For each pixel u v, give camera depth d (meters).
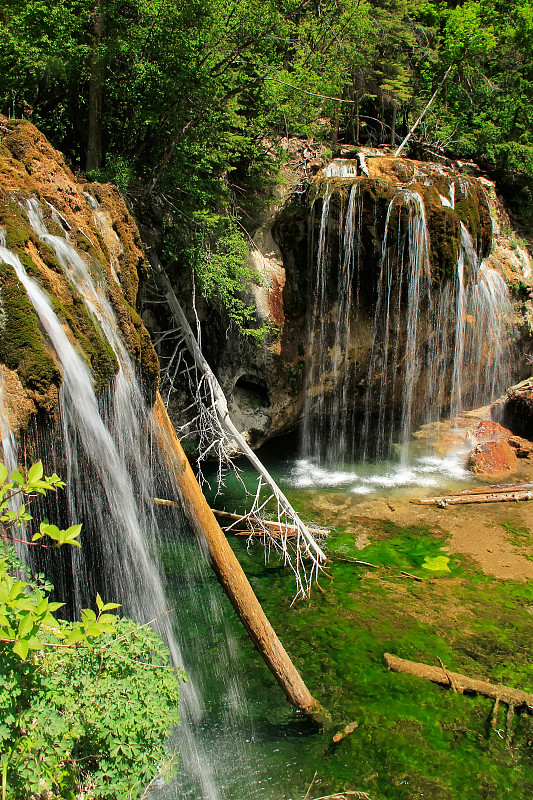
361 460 12.45
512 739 5.41
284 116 10.45
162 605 6.93
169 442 6.30
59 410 4.64
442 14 18.03
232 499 10.17
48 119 8.91
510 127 17.62
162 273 9.08
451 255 11.29
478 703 5.84
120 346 5.69
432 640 6.76
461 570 8.29
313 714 5.59
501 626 7.05
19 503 4.30
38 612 2.79
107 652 3.66
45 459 4.58
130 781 3.33
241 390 11.77
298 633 6.84
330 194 10.67
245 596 5.92
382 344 12.02
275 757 5.16
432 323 12.12
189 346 9.05
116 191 6.55
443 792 4.85
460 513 10.04
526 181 16.78
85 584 5.95
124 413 5.79
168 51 8.01
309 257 11.41
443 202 11.59
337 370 12.22
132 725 3.40
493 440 12.55
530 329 14.91
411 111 18.66
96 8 7.82
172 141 8.70
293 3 9.88
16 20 7.54
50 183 5.75
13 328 4.33
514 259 15.27
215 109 8.88
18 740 2.94
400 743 5.34
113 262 6.12
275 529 9.02
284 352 11.44
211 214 9.10
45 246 5.04
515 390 13.66
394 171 12.48
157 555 7.66
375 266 11.20
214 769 5.00
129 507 5.95
